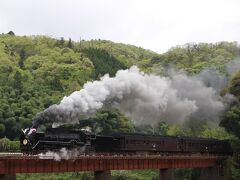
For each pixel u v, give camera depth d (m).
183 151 106.25
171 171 99.00
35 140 70.62
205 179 114.88
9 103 182.38
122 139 89.19
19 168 67.69
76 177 126.06
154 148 97.38
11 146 139.88
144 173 133.38
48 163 72.19
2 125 164.50
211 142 115.81
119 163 85.81
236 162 116.62
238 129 117.12
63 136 75.00
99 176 83.12
